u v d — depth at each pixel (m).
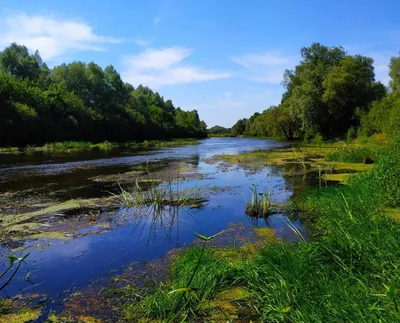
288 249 5.30
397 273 3.80
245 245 6.53
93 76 62.25
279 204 9.77
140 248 6.63
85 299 4.68
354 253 4.74
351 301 3.44
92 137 52.97
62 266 5.80
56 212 9.31
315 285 4.09
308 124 44.53
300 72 48.59
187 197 10.39
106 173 16.95
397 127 14.12
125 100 69.94
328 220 6.96
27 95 42.41
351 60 42.53
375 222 5.60
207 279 4.75
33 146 40.34
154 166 19.97
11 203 10.41
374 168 10.27
